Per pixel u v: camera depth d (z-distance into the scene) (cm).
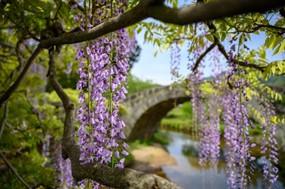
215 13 86
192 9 92
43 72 702
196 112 554
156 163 1894
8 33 507
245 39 227
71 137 216
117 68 190
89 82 187
